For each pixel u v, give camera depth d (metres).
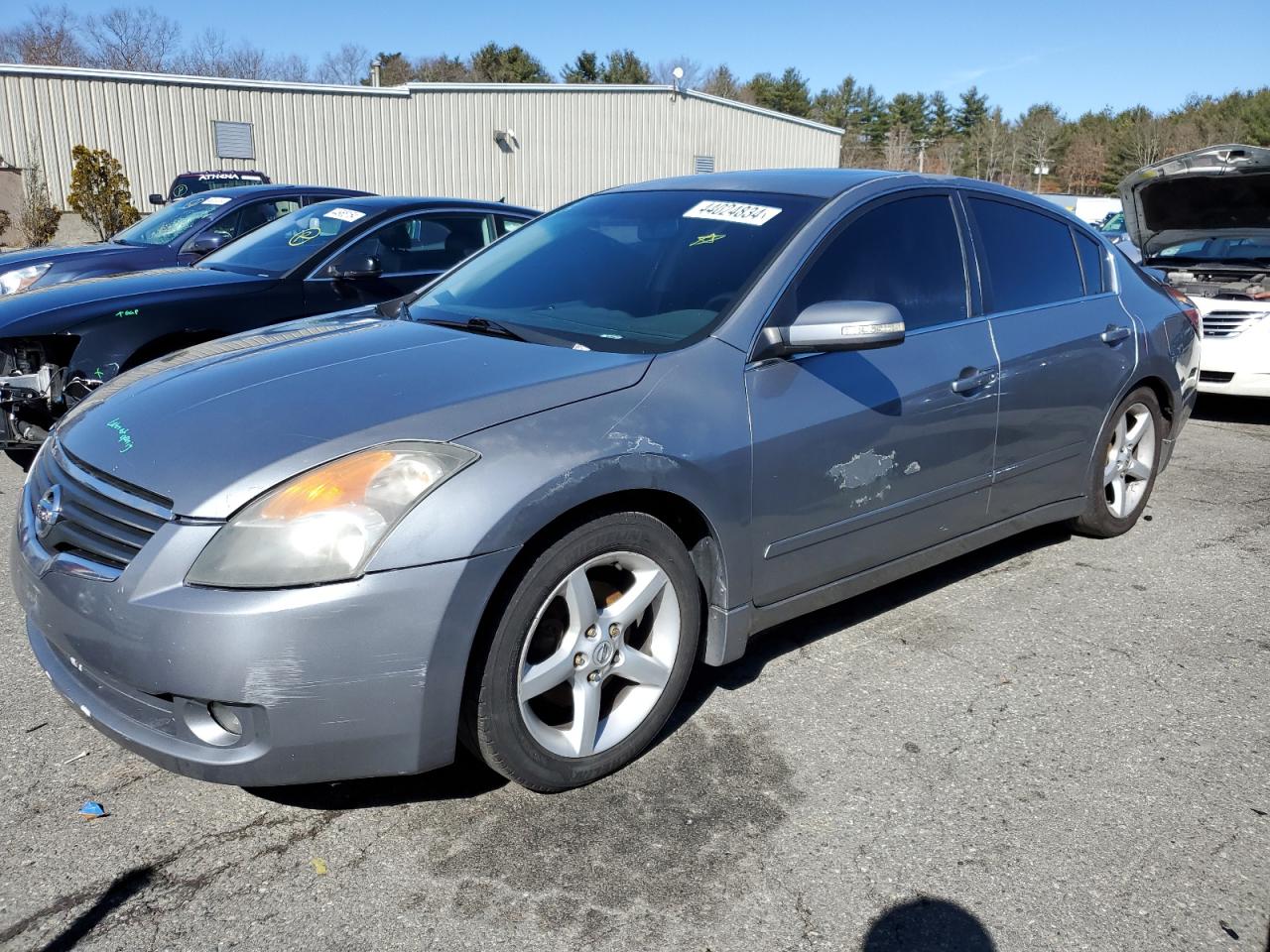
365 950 2.04
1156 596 3.96
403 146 27.78
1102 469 4.25
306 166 26.55
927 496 3.33
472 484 2.25
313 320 3.58
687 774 2.69
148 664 2.15
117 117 24.27
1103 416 4.12
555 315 3.17
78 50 58.22
